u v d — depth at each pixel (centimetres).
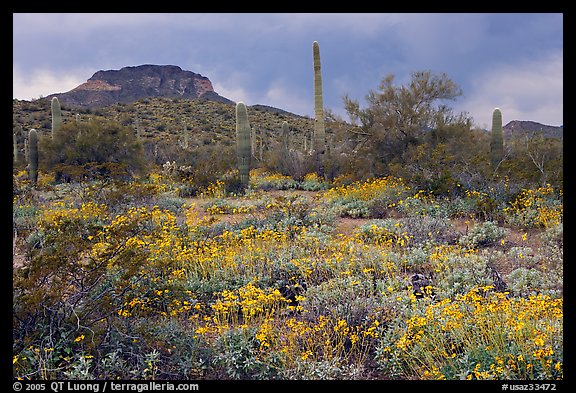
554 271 577
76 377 356
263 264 627
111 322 426
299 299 521
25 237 607
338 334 432
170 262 524
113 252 455
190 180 1545
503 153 1576
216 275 596
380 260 630
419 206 1018
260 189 1580
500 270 635
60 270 421
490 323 387
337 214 1064
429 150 1409
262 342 405
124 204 1057
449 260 623
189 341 420
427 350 386
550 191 998
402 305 470
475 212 967
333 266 609
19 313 389
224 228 890
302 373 381
